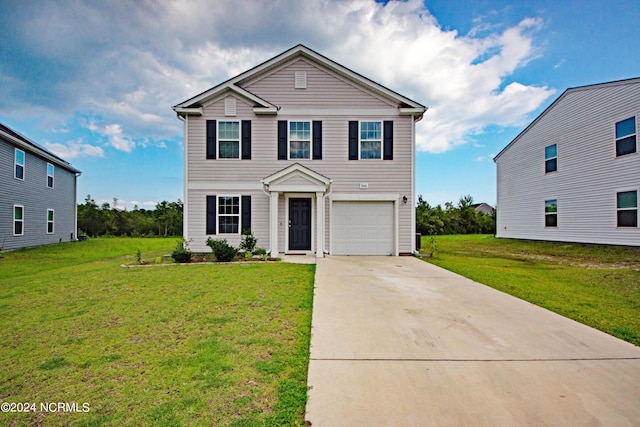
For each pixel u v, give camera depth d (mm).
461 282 7113
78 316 4707
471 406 2568
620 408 2551
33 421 2373
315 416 2426
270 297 5602
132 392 2721
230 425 2295
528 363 3309
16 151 15617
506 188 21203
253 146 11742
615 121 13523
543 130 17609
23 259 12305
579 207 15273
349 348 3637
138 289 6293
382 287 6539
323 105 11883
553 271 8836
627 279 7594
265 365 3174
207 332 4035
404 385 2875
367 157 11867
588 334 4098
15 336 3977
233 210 11672
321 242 11023
